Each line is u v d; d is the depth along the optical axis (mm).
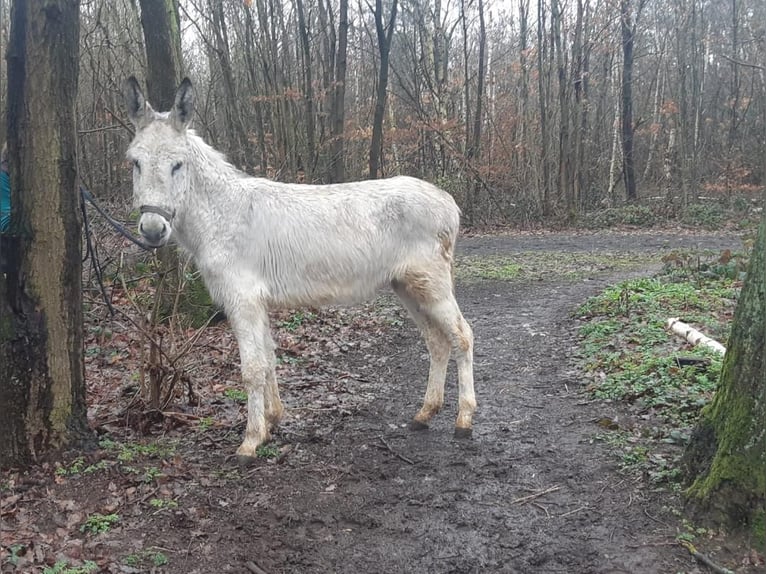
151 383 5160
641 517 3777
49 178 4137
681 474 4000
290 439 5035
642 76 31125
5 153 4531
